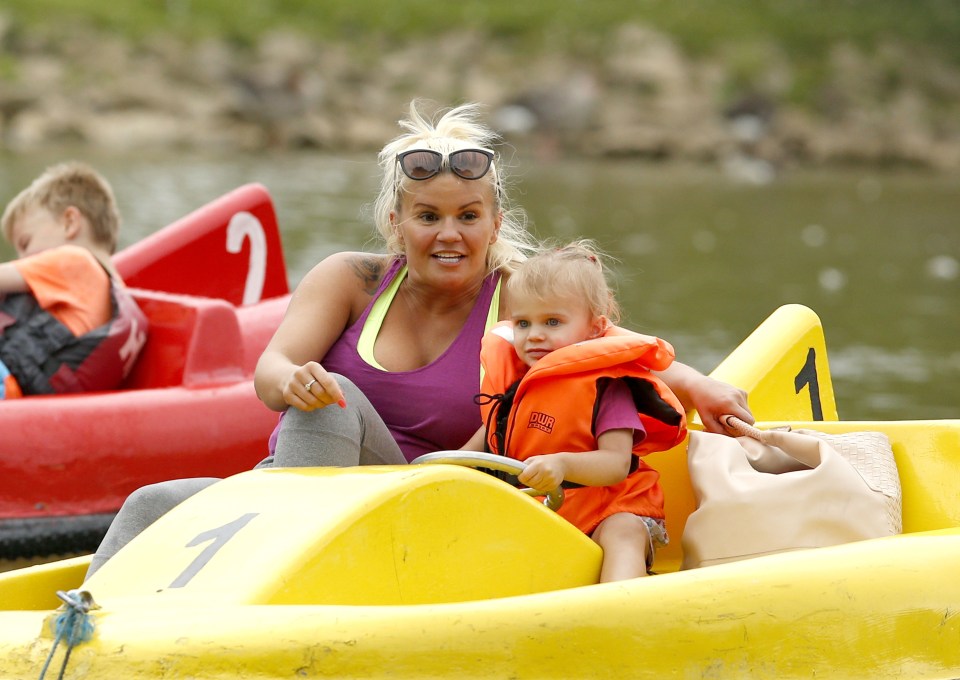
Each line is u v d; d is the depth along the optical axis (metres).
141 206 48.84
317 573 8.05
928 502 11.02
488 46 106.12
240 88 92.50
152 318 17.00
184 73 92.06
